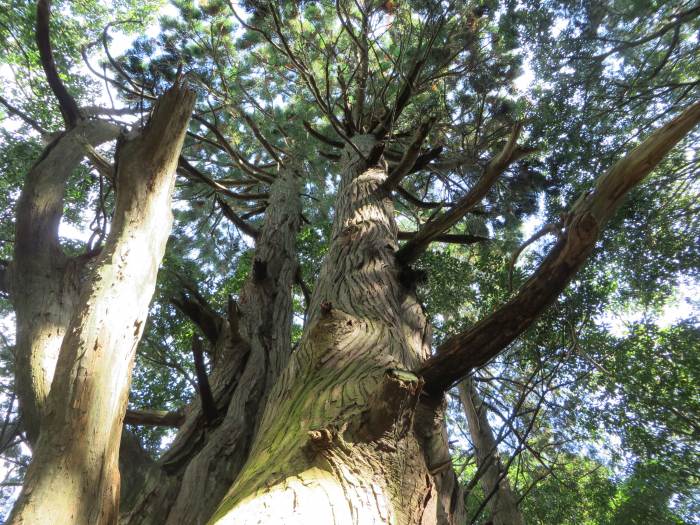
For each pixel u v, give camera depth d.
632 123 6.96
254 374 4.60
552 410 6.45
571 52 6.73
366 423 1.89
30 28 7.17
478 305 6.95
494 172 3.72
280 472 1.74
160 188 2.44
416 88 7.13
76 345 1.98
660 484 5.54
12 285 3.36
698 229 5.99
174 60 7.96
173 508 3.32
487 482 6.56
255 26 7.47
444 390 2.28
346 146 7.03
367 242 4.21
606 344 5.78
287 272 6.24
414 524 1.68
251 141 10.30
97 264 2.21
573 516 6.82
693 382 5.43
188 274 8.66
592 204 2.08
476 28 7.41
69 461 1.78
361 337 2.74
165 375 8.10
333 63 8.81
